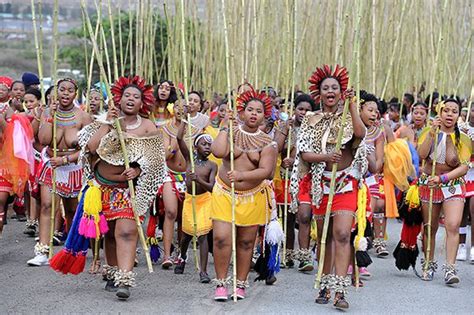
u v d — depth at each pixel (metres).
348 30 12.00
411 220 7.95
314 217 6.71
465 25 13.27
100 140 6.48
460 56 13.16
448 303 6.89
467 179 8.92
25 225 10.91
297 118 8.40
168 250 8.23
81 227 6.52
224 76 12.68
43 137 8.01
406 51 12.24
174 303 6.54
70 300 6.52
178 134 7.83
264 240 7.04
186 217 7.77
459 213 7.75
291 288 7.36
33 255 8.68
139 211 6.55
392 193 9.38
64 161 7.95
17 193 8.12
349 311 6.44
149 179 6.58
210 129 8.55
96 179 6.61
